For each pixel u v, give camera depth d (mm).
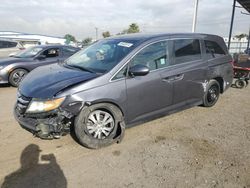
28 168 3182
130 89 3740
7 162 3311
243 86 7926
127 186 2846
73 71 3848
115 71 3635
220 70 5398
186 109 5082
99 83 3469
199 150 3672
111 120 3688
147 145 3805
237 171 3154
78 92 3303
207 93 5332
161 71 4164
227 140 4020
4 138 4008
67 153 3541
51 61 8648
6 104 6031
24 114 3354
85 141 3496
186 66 4586
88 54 4445
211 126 4590
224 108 5664
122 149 3670
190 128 4477
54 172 3102
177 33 4668
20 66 8062
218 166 3260
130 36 4500
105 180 2951
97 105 3502
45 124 3244
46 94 3242
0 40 12156
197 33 5105
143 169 3176
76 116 3402
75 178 2988
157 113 4270
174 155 3521
